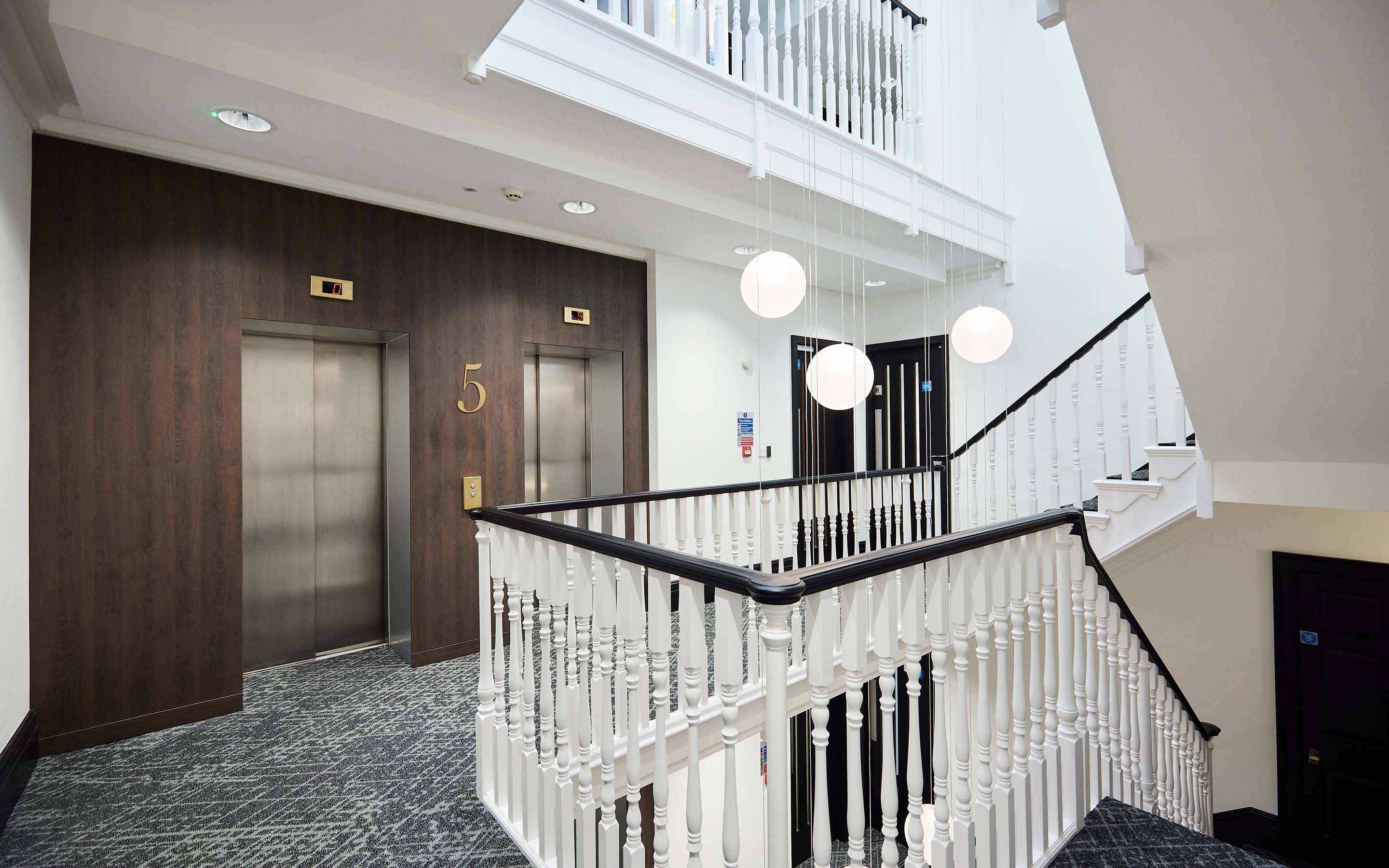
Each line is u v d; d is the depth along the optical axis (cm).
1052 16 189
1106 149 219
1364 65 165
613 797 182
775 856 131
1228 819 492
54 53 254
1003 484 531
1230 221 224
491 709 244
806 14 448
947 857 169
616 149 349
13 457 261
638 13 324
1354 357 256
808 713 520
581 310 473
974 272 619
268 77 259
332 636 413
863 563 144
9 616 256
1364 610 439
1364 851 436
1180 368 306
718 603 146
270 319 346
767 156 380
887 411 686
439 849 217
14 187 261
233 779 264
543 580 206
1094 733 239
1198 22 174
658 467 510
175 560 318
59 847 221
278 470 389
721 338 557
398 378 404
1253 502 348
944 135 546
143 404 311
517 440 441
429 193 379
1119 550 409
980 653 183
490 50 272
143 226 312
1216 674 498
